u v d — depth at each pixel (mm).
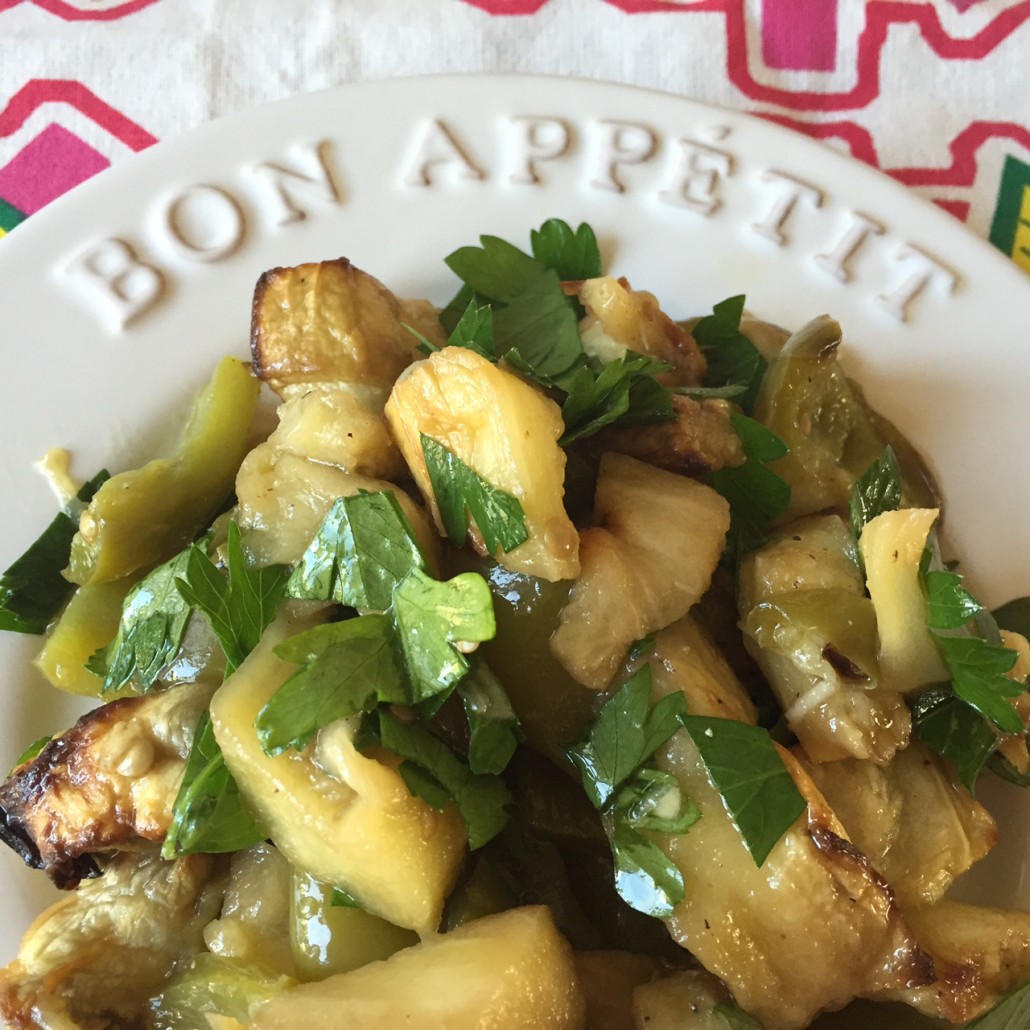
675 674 180
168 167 222
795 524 209
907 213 236
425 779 171
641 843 174
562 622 179
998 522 231
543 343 217
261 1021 162
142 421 218
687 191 234
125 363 218
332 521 179
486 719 177
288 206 225
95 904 189
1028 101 261
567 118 233
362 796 167
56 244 216
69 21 248
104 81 248
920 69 262
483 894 181
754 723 189
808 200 235
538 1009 167
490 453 175
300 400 196
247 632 179
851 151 260
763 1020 175
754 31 259
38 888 200
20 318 214
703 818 172
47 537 211
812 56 260
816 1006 176
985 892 214
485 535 177
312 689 167
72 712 210
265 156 225
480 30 255
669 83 259
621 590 179
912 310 235
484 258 226
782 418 215
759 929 172
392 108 229
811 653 188
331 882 173
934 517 188
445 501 180
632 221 235
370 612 176
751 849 169
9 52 247
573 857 193
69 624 202
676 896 171
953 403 234
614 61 258
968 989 182
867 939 173
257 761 168
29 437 213
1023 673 205
